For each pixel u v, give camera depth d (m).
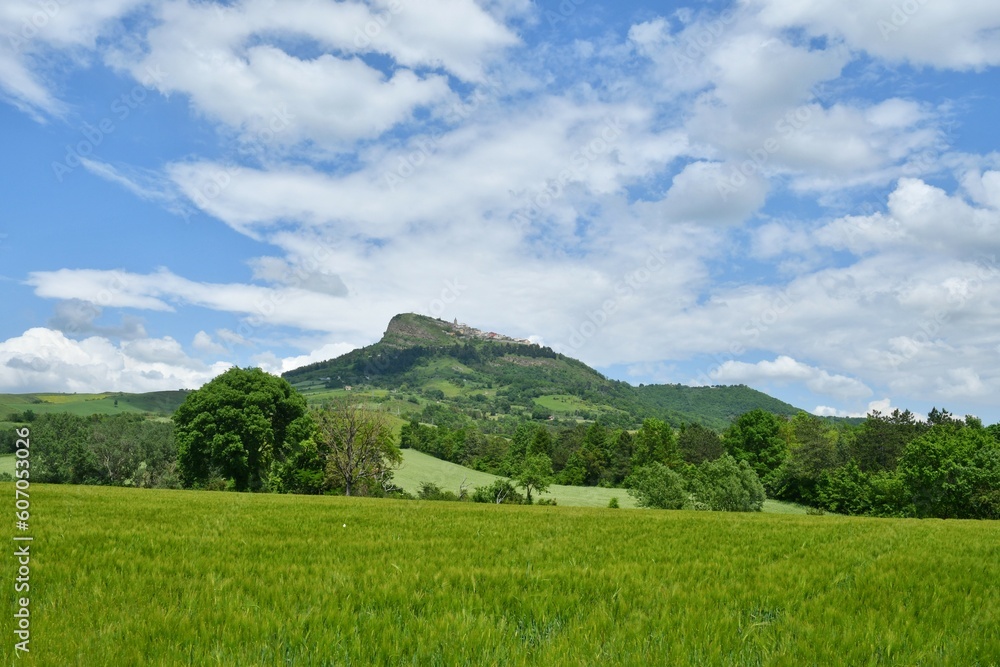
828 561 12.35
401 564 10.66
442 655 5.80
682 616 7.19
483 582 9.01
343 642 5.96
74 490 32.56
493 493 82.75
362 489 67.38
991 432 101.75
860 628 6.71
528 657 5.80
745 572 10.71
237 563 10.23
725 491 79.69
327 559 11.05
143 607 7.04
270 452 67.31
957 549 15.18
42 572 8.84
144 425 101.56
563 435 163.50
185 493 36.75
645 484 81.31
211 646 5.91
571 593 8.24
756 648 6.19
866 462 106.25
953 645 6.24
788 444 129.62
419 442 157.62
